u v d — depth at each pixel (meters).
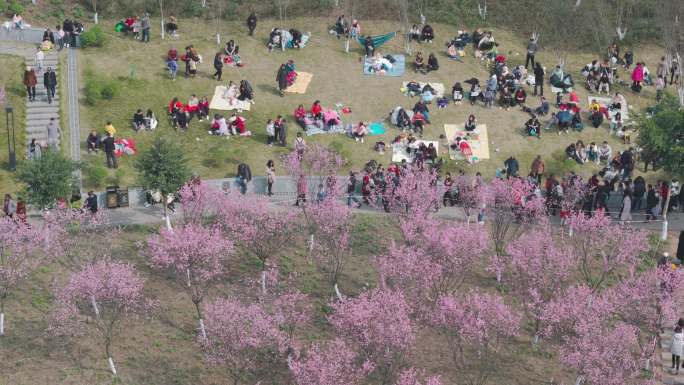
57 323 77.56
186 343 78.62
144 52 115.25
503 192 90.06
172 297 83.19
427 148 104.19
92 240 87.31
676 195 99.75
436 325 76.75
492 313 74.69
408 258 78.44
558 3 128.88
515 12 130.62
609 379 71.12
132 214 93.56
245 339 71.00
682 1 117.50
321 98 111.44
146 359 76.50
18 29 115.75
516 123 111.06
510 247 84.50
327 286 86.12
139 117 103.50
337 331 76.44
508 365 79.12
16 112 103.38
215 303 75.06
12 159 96.19
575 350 74.44
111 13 128.12
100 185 95.88
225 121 105.19
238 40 119.56
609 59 121.50
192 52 111.44
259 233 84.38
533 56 118.56
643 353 75.81
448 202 99.19
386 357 72.56
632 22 130.50
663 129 96.25
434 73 117.19
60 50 113.38
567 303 77.62
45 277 83.44
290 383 75.69
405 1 124.25
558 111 112.31
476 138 108.19
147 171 89.12
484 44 121.69
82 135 101.81
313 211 86.44
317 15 127.06
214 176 99.19
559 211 98.69
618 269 90.62
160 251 78.38
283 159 96.94
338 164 96.69
